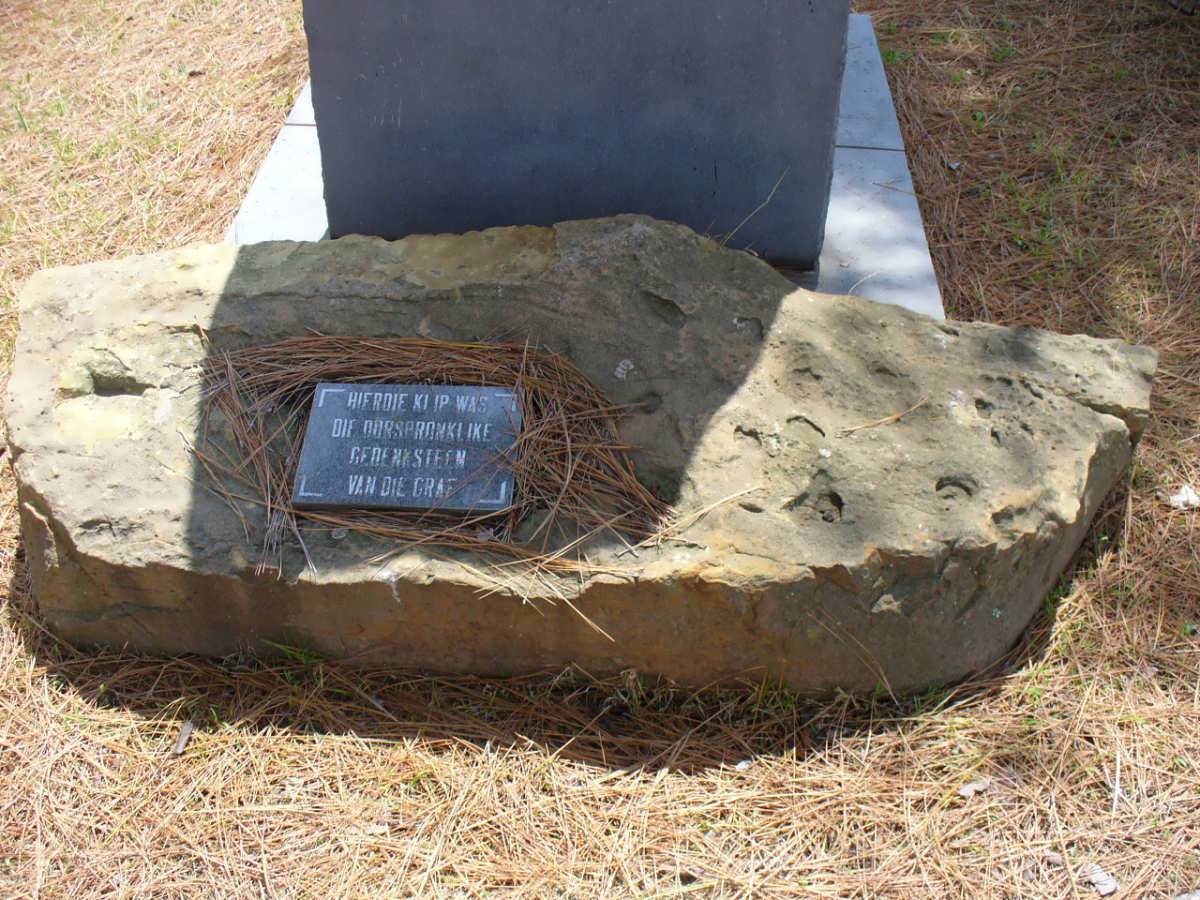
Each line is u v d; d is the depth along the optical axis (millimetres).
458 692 1750
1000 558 1661
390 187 2225
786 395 1815
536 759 1658
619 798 1617
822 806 1603
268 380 1873
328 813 1600
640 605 1655
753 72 2035
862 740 1679
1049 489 1713
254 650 1782
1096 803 1604
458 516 1742
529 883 1523
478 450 1777
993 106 2881
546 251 1999
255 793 1622
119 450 1794
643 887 1521
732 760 1664
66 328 1939
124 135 2906
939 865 1536
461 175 2205
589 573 1653
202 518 1729
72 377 1873
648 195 2213
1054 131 2789
